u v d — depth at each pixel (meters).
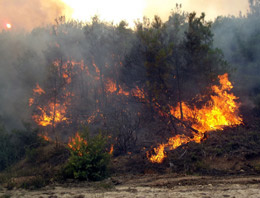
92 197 5.86
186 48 12.59
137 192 6.08
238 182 6.49
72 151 8.62
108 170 8.77
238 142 9.76
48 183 7.80
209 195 5.39
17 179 8.88
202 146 9.95
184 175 7.89
